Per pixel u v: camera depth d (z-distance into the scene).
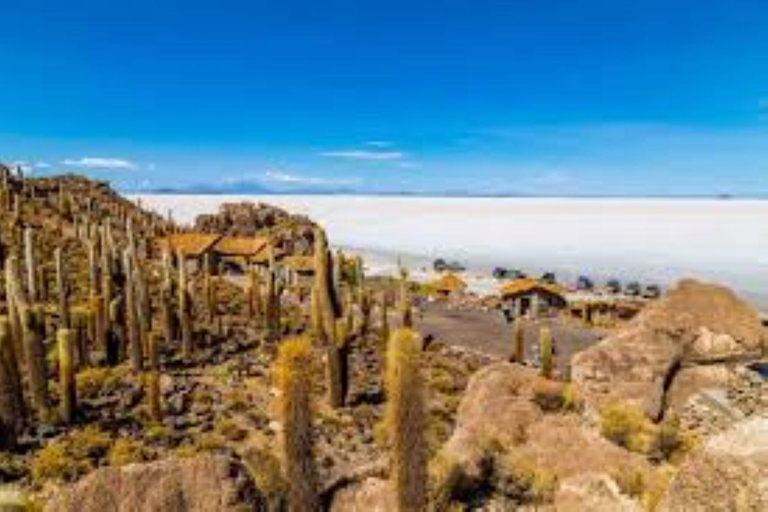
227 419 31.69
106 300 40.88
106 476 12.39
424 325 65.25
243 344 45.31
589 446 15.45
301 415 12.47
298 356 12.46
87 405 33.62
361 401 34.44
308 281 84.06
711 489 9.43
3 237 61.03
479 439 15.65
